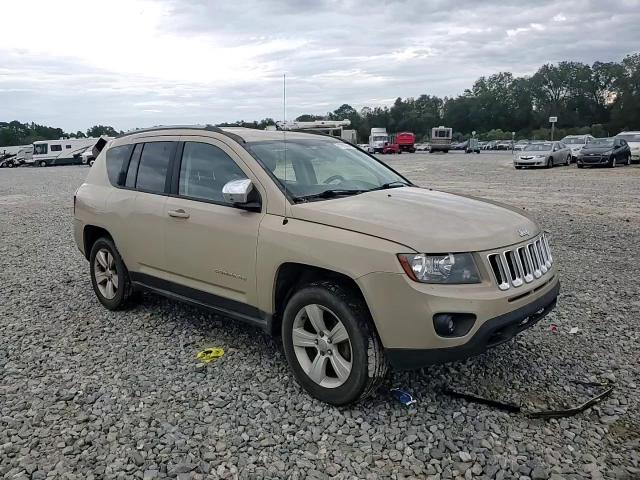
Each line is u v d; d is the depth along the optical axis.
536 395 3.76
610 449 3.13
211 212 4.33
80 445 3.26
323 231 3.60
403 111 127.56
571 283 6.43
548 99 123.25
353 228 3.52
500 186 18.50
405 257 3.25
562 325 5.06
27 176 34.41
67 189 22.84
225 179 4.37
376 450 3.17
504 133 109.44
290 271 3.86
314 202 3.94
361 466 3.03
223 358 4.46
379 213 3.65
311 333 3.77
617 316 5.27
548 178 21.52
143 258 5.07
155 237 4.85
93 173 5.93
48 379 4.15
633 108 96.12
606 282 6.43
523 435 3.29
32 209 15.70
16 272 7.69
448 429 3.36
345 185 4.46
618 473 2.91
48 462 3.10
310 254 3.59
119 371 4.28
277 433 3.36
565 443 3.20
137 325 5.30
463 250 3.33
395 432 3.34
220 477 2.95
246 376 4.13
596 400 3.63
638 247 8.34
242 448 3.21
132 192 5.19
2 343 4.93
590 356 4.39
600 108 117.94
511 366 4.22
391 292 3.26
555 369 4.16
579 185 18.22
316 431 3.37
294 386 3.95
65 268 7.85
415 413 3.55
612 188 16.95
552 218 11.27
